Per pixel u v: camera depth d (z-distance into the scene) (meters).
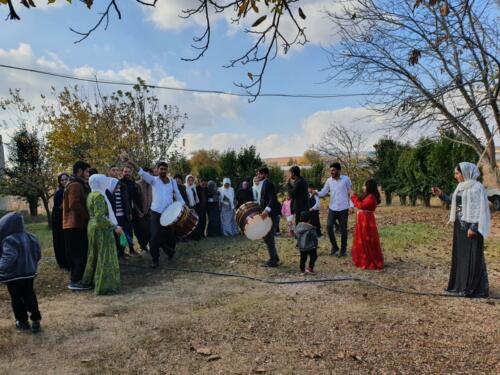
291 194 8.76
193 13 3.01
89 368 4.01
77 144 17.44
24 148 17.19
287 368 3.95
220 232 11.71
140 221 9.34
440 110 11.38
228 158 20.22
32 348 4.46
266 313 5.37
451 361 4.04
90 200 6.46
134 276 7.57
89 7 2.58
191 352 4.31
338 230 11.89
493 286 6.47
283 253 9.14
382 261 7.69
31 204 24.34
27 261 4.79
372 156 22.75
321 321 5.08
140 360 4.16
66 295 6.41
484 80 9.91
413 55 4.82
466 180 5.96
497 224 12.89
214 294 6.31
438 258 8.45
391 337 4.60
